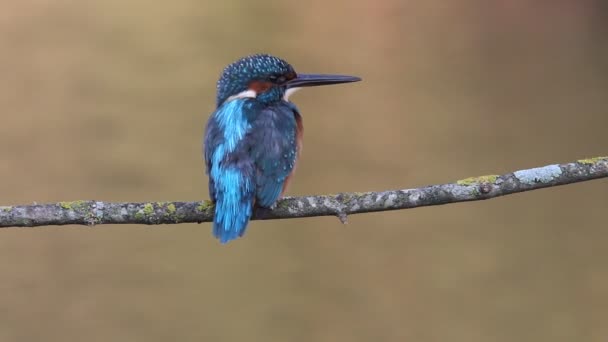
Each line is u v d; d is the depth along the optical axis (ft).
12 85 56.39
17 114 51.96
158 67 60.23
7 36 65.26
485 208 41.55
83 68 59.67
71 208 18.76
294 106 22.29
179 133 49.75
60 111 52.44
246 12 71.87
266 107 21.11
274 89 22.72
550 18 68.08
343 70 60.44
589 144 48.57
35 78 57.31
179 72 59.36
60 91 55.42
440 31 67.77
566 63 62.23
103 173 45.06
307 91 57.57
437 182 43.70
